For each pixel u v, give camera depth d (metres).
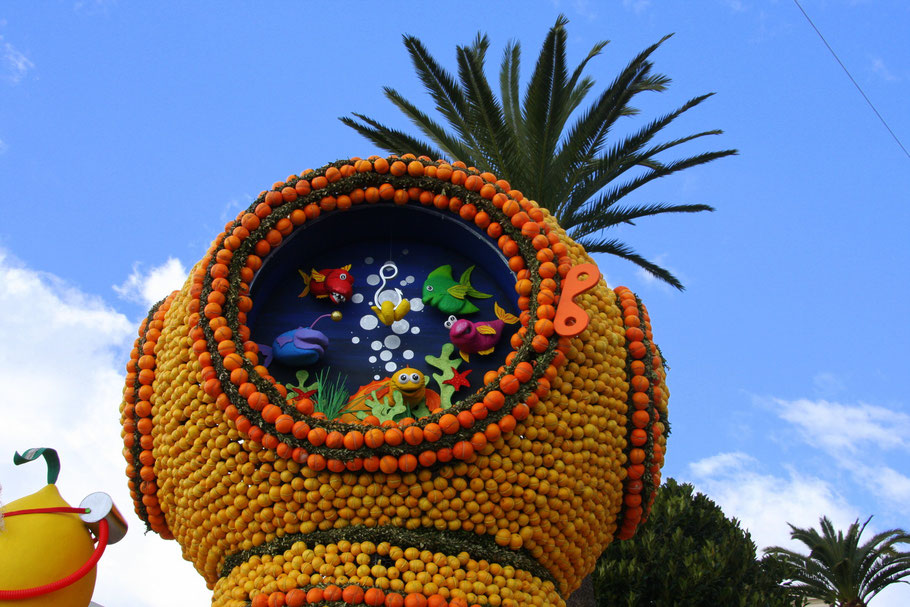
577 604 11.54
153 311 6.60
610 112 14.66
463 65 14.44
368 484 5.26
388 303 6.23
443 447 5.28
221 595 5.36
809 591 23.23
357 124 15.59
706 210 15.54
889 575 23.00
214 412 5.52
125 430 6.07
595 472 5.67
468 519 5.33
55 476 6.00
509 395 5.42
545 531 5.47
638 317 6.34
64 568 5.55
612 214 15.34
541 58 14.03
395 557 5.15
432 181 6.21
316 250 6.56
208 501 5.50
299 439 5.27
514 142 15.10
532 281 5.82
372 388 5.96
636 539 15.48
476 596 5.13
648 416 5.94
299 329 6.12
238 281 5.85
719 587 14.79
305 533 5.30
